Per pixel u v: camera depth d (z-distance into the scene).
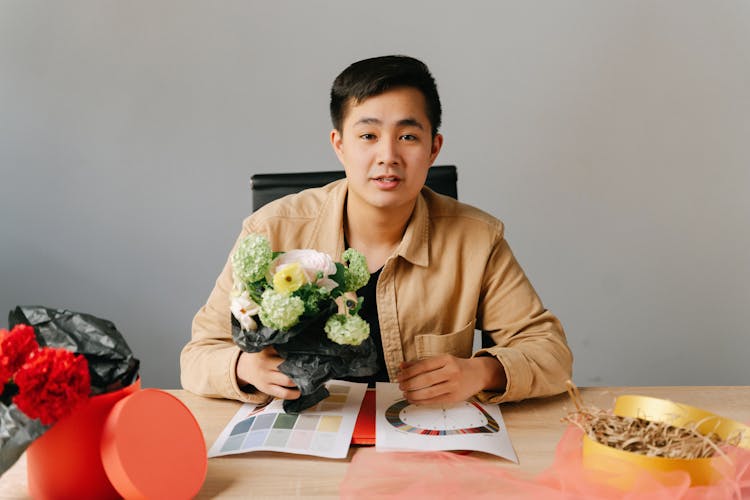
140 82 2.29
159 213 2.36
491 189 2.36
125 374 0.74
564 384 1.11
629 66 2.29
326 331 0.85
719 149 2.32
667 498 0.67
